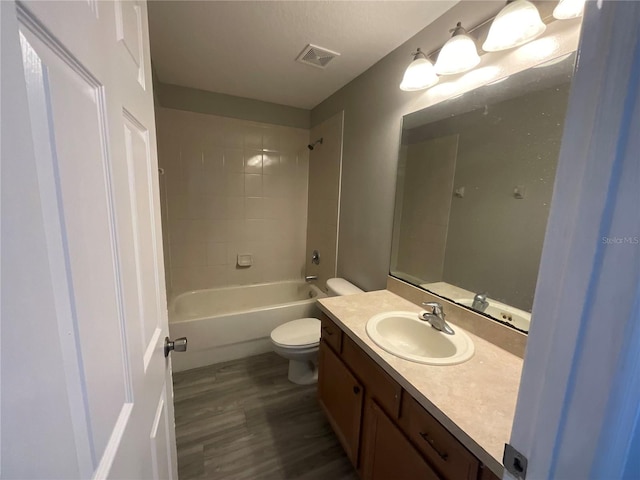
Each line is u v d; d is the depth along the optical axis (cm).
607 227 31
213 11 137
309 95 250
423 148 148
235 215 279
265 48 170
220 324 222
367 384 114
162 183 236
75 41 34
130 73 58
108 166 44
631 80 28
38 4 27
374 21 141
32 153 26
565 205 34
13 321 23
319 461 142
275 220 297
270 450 147
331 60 182
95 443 37
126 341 49
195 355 219
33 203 26
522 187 103
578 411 35
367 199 197
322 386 158
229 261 284
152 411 68
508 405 77
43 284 27
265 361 230
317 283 286
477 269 121
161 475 76
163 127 238
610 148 30
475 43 118
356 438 122
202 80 223
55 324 29
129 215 53
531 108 99
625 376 32
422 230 150
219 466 138
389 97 172
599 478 35
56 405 28
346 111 221
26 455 24
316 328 206
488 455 62
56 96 30
